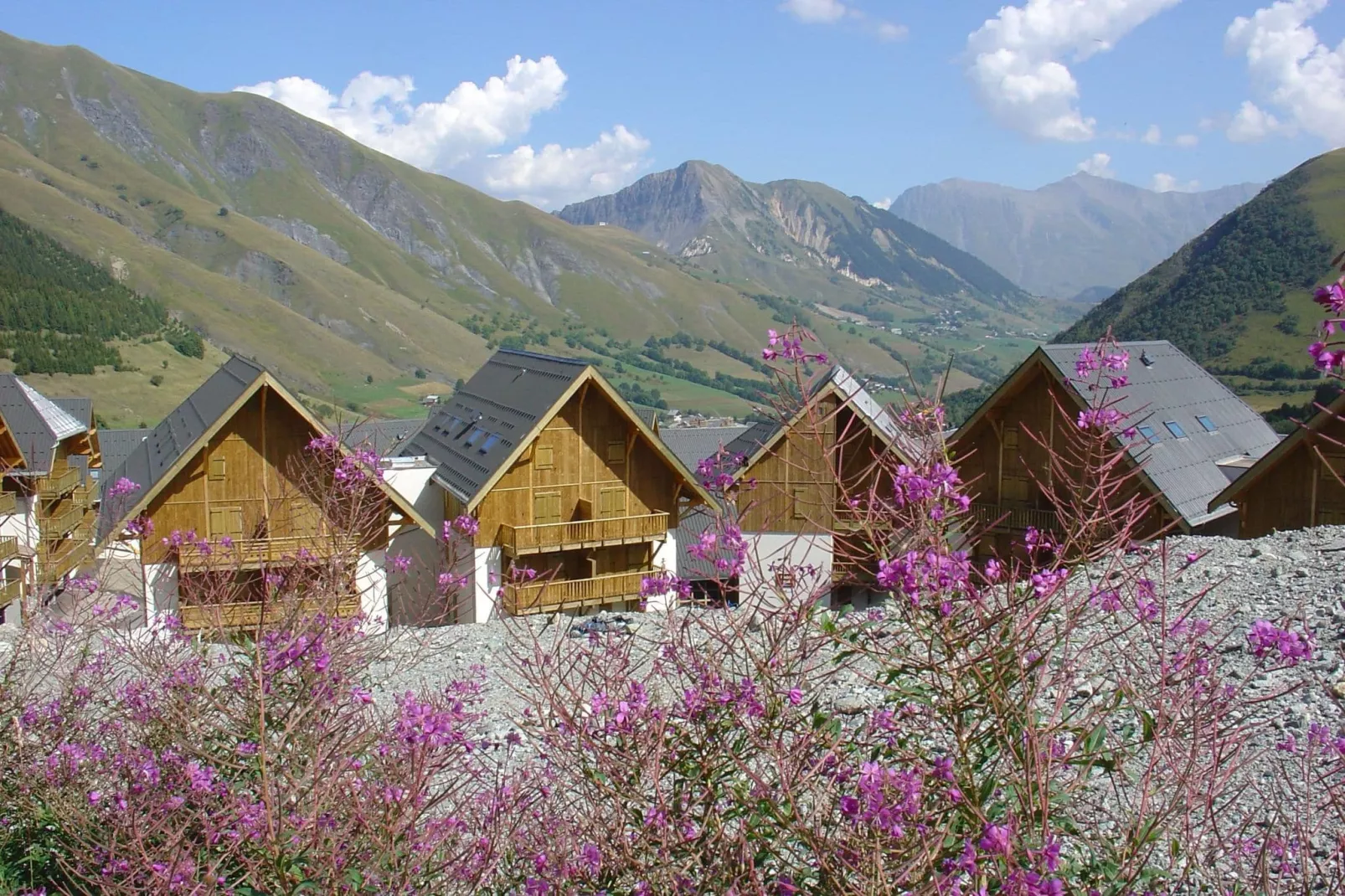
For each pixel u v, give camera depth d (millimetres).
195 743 7000
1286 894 5062
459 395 38625
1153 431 25188
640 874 4879
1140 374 28016
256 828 5539
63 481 30469
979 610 4750
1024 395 25672
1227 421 29141
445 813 6824
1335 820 6242
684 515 31312
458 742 6359
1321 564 14883
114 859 5977
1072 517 6043
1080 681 6676
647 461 30312
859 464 15172
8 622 24125
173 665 8438
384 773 6191
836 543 5832
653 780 5012
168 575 25266
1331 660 10453
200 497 25672
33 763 7918
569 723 5348
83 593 12680
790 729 5258
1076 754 4961
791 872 4980
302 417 26172
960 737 4613
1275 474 23203
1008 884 3748
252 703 6625
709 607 6387
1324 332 4070
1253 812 5586
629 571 29891
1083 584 7645
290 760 6316
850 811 4270
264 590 10094
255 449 26031
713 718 5320
